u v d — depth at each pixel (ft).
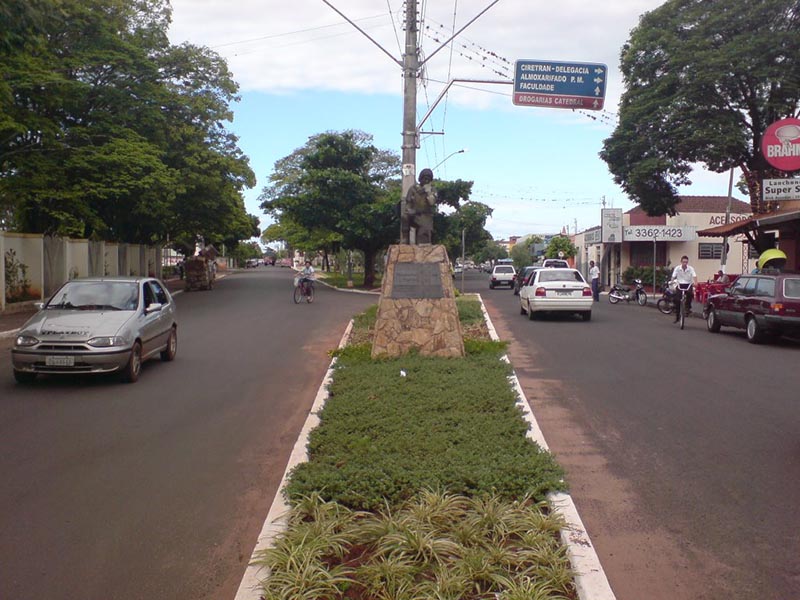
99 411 30.68
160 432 27.32
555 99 59.67
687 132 81.15
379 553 15.17
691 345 52.03
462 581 13.87
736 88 79.97
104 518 18.71
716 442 25.43
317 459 21.35
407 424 24.80
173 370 41.45
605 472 22.24
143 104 91.35
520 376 38.86
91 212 90.07
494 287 157.99
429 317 41.09
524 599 13.17
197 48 106.42
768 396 33.27
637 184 87.35
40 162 79.71
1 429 27.55
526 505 18.44
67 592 14.76
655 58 84.12
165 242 171.83
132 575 15.56
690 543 16.92
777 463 22.90
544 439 25.13
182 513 19.11
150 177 86.58
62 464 23.25
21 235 78.79
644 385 36.11
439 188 132.57
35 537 17.48
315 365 43.70
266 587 13.82
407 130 52.75
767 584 14.88
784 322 51.34
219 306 91.81
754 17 76.18
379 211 131.85
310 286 98.07
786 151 70.54
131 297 39.81
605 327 64.85
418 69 55.83
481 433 23.70
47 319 36.78
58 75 73.46
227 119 111.55
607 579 14.76
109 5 86.33
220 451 24.91
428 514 16.97
